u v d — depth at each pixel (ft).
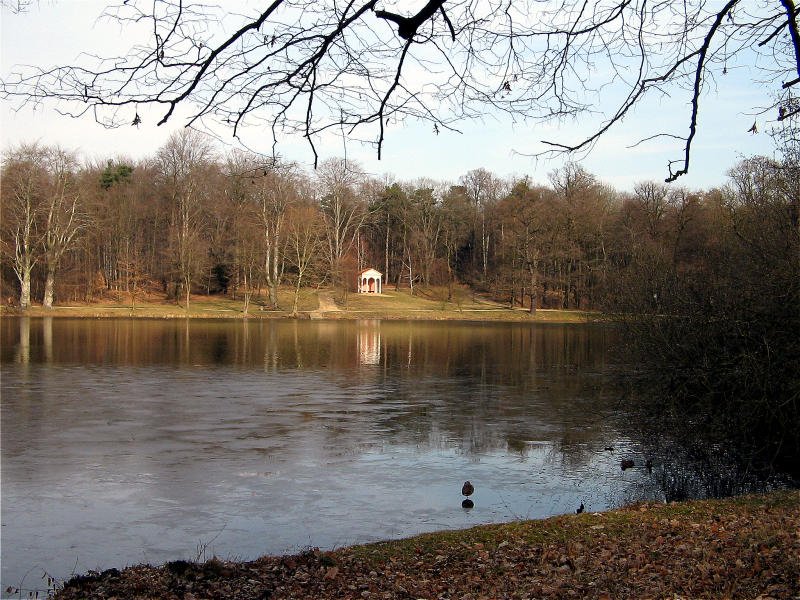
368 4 12.88
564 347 138.51
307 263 226.99
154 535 34.55
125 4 12.72
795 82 13.41
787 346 44.06
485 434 58.75
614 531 29.68
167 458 49.37
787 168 46.57
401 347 135.33
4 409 66.33
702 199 166.81
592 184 224.74
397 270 317.63
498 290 261.24
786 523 28.73
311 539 34.22
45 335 143.23
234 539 34.09
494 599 22.72
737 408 47.55
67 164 203.92
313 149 14.73
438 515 38.09
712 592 21.91
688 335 50.03
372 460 49.78
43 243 203.62
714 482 46.01
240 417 64.54
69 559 31.32
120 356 110.83
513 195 236.43
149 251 246.27
